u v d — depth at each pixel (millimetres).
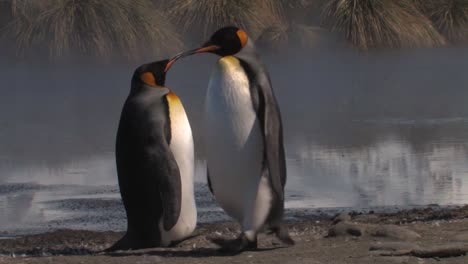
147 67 18688
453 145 32438
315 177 27266
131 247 18453
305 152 31828
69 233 20250
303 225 20688
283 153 17047
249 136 16938
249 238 17000
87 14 63781
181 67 67625
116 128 39969
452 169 27938
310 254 15977
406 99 47562
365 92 51062
